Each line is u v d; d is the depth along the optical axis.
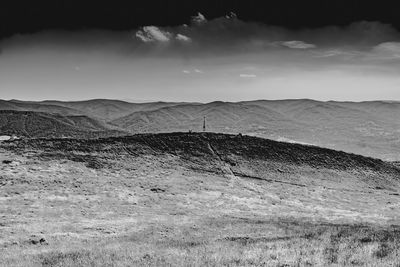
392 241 17.80
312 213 42.97
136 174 56.50
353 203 53.75
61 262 14.14
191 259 13.70
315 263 12.73
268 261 13.04
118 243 21.02
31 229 26.39
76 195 41.50
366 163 83.44
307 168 74.25
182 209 40.16
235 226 29.62
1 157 56.81
